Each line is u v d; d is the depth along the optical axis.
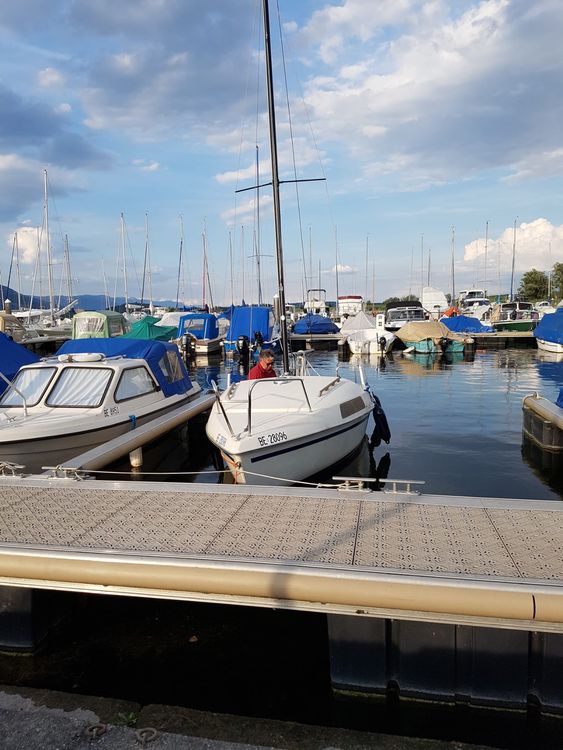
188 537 4.01
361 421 8.23
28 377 8.93
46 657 4.07
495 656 3.43
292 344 33.38
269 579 3.43
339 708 3.55
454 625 3.43
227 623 4.44
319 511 4.48
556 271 63.88
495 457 8.95
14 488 5.29
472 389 16.05
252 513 4.47
